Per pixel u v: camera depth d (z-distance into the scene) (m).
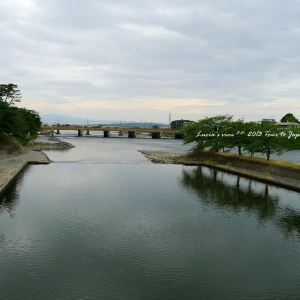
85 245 27.58
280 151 67.69
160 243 28.39
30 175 60.06
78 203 40.72
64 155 99.50
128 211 37.78
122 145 157.25
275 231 31.95
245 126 79.62
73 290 20.81
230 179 61.22
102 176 61.47
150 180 58.44
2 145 84.81
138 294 20.56
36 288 20.94
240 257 25.98
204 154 90.06
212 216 36.62
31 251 26.17
